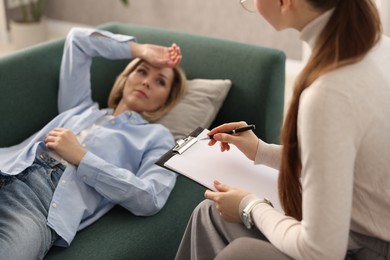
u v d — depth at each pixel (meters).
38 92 1.93
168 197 1.70
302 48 3.36
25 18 3.87
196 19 3.66
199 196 1.73
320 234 0.93
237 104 1.98
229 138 1.37
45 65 1.96
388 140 0.97
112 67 2.16
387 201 1.02
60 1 4.11
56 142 1.61
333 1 0.94
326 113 0.90
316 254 0.94
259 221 1.09
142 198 1.57
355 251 1.13
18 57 1.87
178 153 1.41
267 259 1.05
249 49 1.98
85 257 1.43
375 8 0.96
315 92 0.92
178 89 1.99
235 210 1.16
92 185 1.58
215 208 1.31
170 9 3.73
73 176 1.60
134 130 1.83
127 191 1.56
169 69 1.95
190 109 1.95
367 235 1.09
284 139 1.02
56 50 2.02
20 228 1.37
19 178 1.56
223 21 3.57
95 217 1.58
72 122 1.83
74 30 1.97
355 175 1.01
